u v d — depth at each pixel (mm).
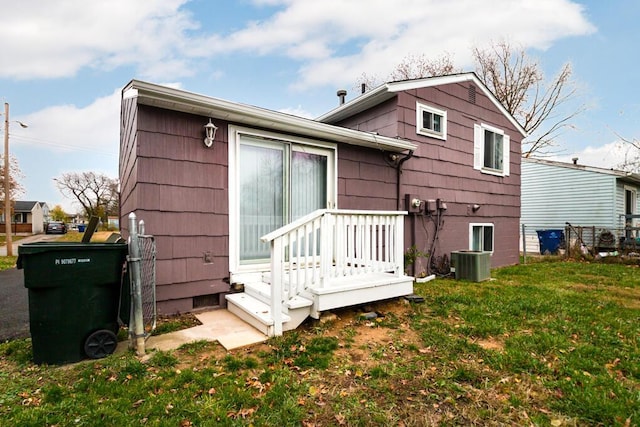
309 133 4930
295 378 2488
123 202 7062
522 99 18750
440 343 3166
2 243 20203
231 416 2016
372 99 6664
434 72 18969
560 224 12570
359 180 5777
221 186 4266
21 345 3016
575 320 3869
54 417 1946
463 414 2084
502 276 7004
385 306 4355
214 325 3574
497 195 8734
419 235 6793
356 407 2145
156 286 3795
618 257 9500
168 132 3881
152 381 2371
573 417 2062
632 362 2773
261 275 4465
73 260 2650
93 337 2721
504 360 2777
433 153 7055
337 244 3951
